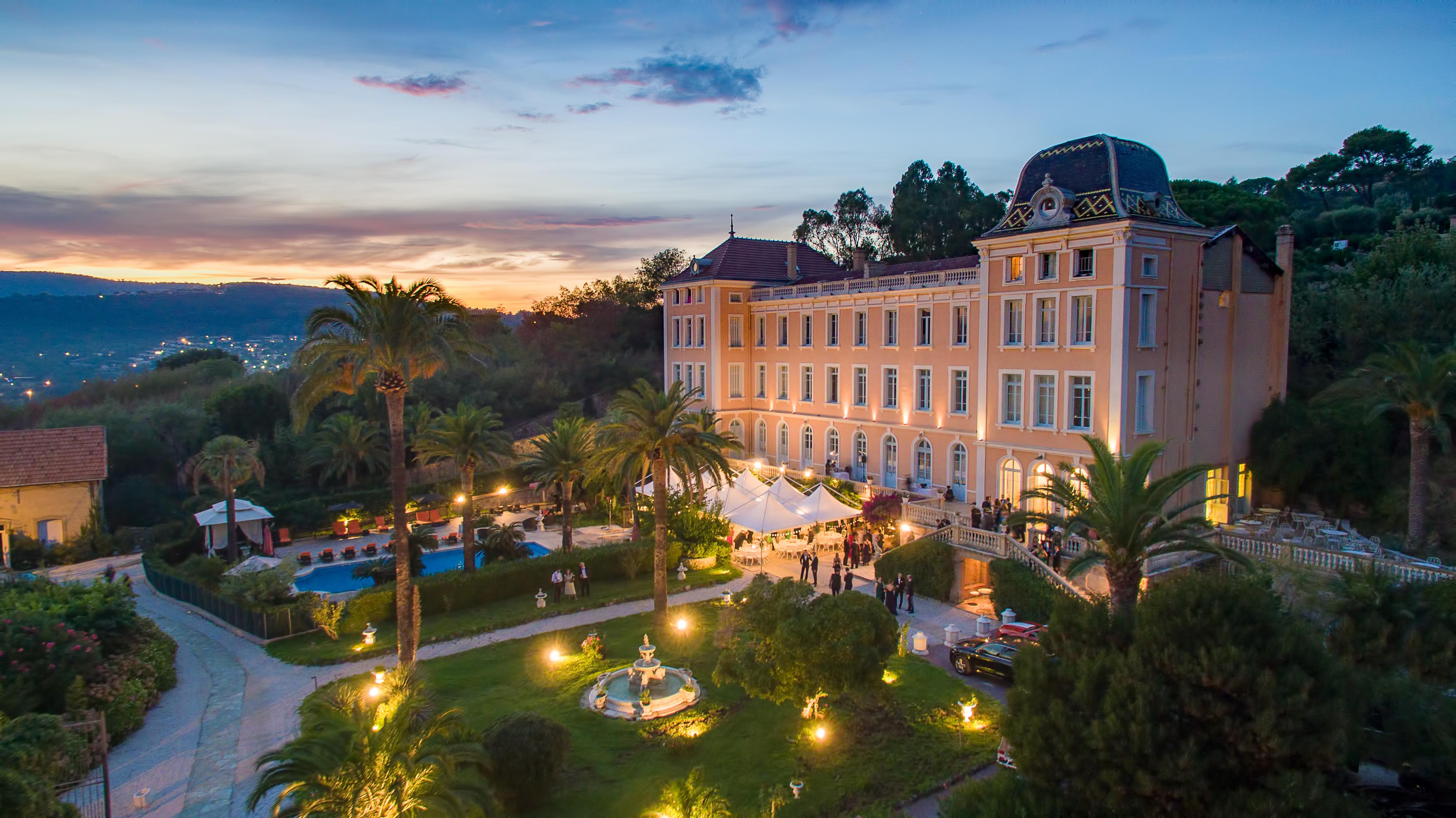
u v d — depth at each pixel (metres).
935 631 29.80
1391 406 33.09
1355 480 36.28
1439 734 15.58
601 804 17.89
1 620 22.12
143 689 23.92
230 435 60.81
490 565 37.06
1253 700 13.23
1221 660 13.37
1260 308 39.72
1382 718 16.45
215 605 33.41
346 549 45.62
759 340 57.09
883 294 46.25
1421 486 32.22
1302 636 13.87
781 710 22.16
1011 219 37.81
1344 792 14.27
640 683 23.39
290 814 12.87
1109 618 15.75
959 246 74.88
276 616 30.61
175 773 20.33
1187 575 15.34
